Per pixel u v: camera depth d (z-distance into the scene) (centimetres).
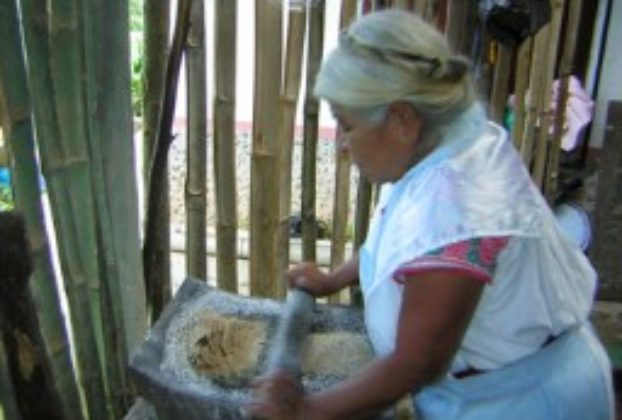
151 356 100
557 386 94
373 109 78
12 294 86
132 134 119
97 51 109
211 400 92
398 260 79
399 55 76
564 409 94
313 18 137
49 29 101
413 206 81
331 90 79
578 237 201
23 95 99
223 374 98
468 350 92
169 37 121
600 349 103
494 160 84
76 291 117
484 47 158
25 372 91
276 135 139
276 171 142
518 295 88
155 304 140
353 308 114
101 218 117
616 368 185
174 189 230
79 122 109
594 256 221
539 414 94
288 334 98
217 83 130
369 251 95
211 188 213
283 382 82
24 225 85
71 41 103
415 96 77
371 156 83
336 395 80
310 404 81
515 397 94
